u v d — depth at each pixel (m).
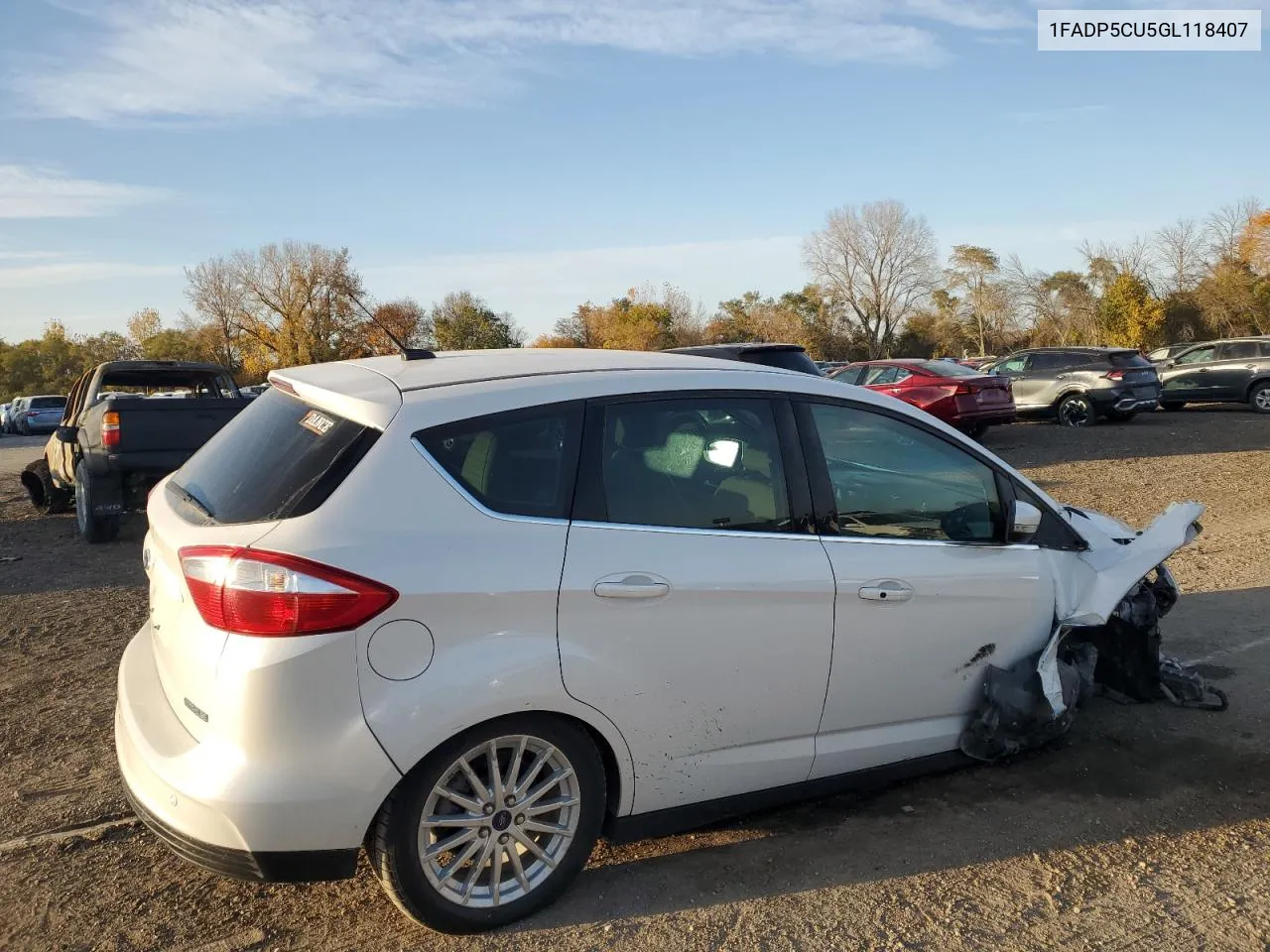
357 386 3.06
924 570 3.52
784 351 11.37
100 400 10.30
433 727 2.65
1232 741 4.19
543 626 2.81
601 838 3.49
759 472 3.30
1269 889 3.10
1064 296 63.34
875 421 3.60
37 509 12.30
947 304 75.19
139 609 6.77
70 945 2.88
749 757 3.25
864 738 3.49
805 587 3.24
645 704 3.00
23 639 6.04
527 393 3.03
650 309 66.56
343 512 2.68
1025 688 3.70
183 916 3.02
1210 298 52.38
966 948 2.82
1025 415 19.95
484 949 2.83
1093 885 3.15
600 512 2.99
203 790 2.55
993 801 3.73
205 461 3.30
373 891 3.16
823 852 3.38
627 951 2.81
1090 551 4.09
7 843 3.47
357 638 2.59
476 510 2.82
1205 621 5.86
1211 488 10.98
